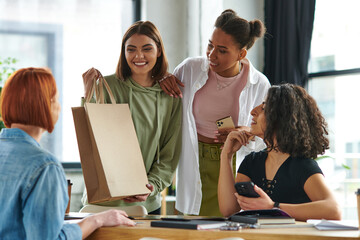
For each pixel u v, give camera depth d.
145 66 2.53
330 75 4.72
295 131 2.12
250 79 2.73
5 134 1.62
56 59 5.12
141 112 2.57
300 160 2.14
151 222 1.81
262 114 2.24
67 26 5.15
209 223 1.78
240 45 2.57
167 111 2.67
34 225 1.51
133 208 2.44
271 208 1.95
